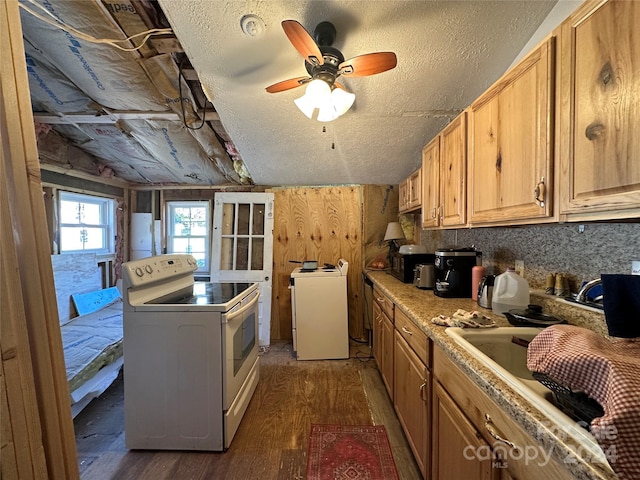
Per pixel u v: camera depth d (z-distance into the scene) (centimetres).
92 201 339
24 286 77
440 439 121
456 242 249
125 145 285
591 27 80
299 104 152
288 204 355
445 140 181
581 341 69
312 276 303
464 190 154
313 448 172
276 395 231
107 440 181
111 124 243
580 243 125
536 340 79
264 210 350
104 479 151
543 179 98
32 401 75
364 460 162
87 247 333
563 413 65
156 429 171
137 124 239
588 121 82
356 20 136
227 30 141
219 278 341
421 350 142
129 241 386
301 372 272
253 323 235
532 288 155
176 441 171
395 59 125
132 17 141
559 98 92
